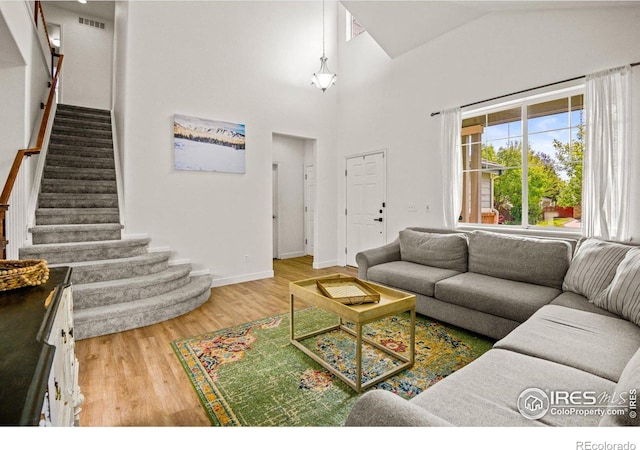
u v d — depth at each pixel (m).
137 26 3.92
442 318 2.84
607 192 2.73
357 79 5.40
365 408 0.90
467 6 3.50
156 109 4.05
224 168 4.54
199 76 4.36
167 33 4.13
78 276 3.10
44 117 3.55
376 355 2.35
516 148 3.54
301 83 5.36
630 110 2.64
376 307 1.98
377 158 5.07
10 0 2.46
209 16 4.44
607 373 1.32
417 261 3.55
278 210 6.68
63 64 6.69
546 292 2.41
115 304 3.01
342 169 5.75
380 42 4.56
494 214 3.76
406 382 2.00
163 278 3.37
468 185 4.01
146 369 2.21
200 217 4.37
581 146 3.07
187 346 2.54
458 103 3.92
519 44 3.35
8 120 2.98
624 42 2.69
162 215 4.09
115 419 1.68
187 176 4.27
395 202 4.78
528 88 3.28
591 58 2.86
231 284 4.59
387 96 4.88
